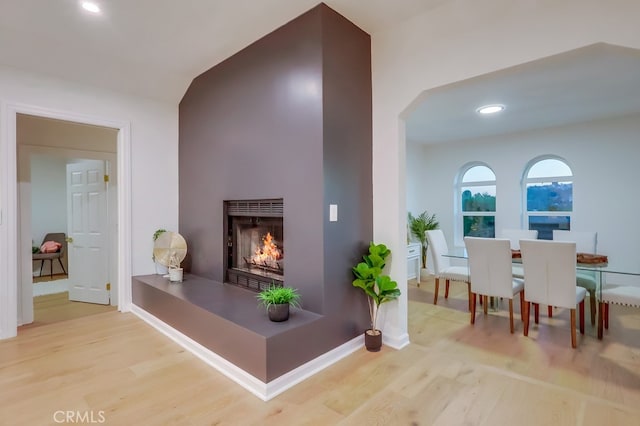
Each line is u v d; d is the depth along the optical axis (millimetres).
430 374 2354
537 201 5293
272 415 1896
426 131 5238
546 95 3598
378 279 2615
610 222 4559
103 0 2381
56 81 3248
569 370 2422
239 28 2791
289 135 2705
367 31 2857
